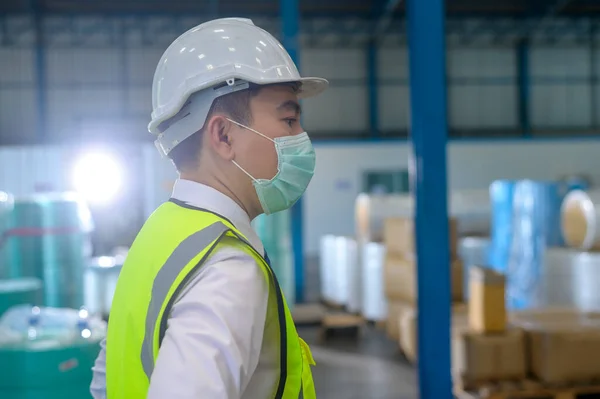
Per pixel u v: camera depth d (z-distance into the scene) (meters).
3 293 3.83
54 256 4.52
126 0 14.11
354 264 7.70
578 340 3.80
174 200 1.06
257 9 14.16
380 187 13.95
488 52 15.71
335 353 6.15
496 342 3.88
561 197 5.43
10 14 14.05
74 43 14.52
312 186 13.86
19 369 2.52
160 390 0.78
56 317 2.88
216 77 1.01
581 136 15.23
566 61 15.86
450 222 5.36
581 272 4.66
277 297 0.95
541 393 3.87
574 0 14.85
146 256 0.96
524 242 5.61
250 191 1.08
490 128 15.74
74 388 2.60
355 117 15.43
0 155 8.18
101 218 11.98
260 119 1.05
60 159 8.34
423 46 3.24
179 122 1.05
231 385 0.81
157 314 0.88
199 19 14.52
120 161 12.32
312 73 15.31
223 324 0.82
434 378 3.31
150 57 14.80
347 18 15.00
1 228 4.38
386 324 6.88
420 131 3.26
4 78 14.38
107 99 14.74
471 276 4.14
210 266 0.87
